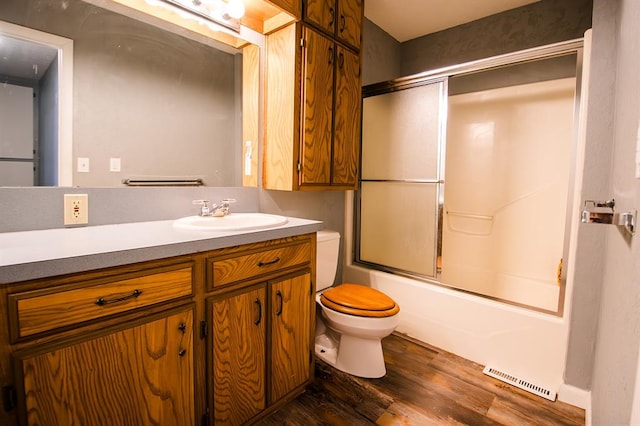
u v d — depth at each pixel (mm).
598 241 1507
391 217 2547
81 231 1229
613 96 1440
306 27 1774
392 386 1733
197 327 1151
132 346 984
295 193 2191
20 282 784
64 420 868
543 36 2408
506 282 2846
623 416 750
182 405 1118
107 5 1378
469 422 1478
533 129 2688
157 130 1540
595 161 1492
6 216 1157
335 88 1968
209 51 1708
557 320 1702
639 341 601
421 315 2215
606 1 1447
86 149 1335
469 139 2992
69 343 863
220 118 1768
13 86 1161
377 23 2748
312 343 1655
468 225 3047
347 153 2094
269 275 1408
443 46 2869
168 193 1575
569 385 1617
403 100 2424
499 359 1879
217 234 1214
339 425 1450
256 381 1376
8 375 782
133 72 1458
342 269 2658
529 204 2752
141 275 991
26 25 1186
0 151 1141
